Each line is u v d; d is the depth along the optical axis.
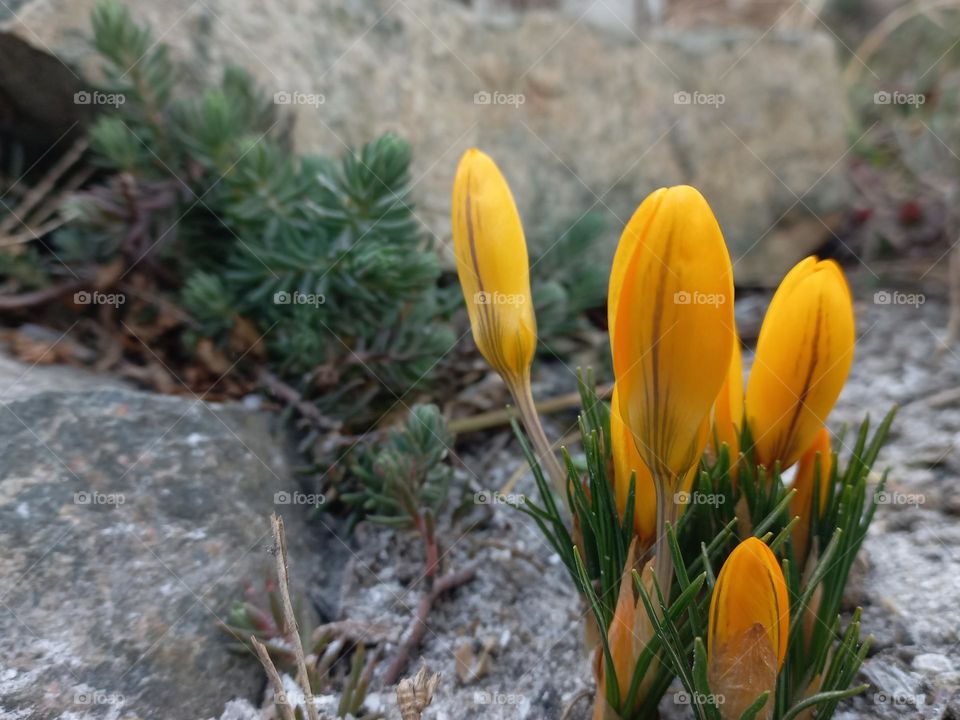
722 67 0.32
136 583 0.15
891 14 0.47
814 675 0.12
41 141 0.26
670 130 0.31
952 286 0.28
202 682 0.15
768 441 0.13
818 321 0.12
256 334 0.21
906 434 0.22
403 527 0.17
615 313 0.11
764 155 0.32
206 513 0.17
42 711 0.14
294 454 0.20
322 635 0.16
